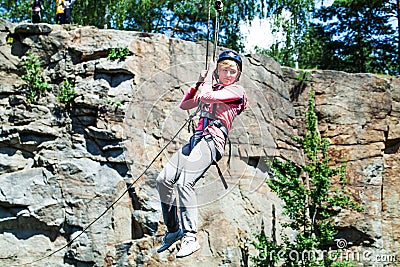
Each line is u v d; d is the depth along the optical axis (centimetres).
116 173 1093
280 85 1278
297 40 2061
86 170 1091
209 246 1091
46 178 1087
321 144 1220
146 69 1148
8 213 1066
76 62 1148
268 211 1189
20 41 1155
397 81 1367
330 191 1283
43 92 1130
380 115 1338
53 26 1160
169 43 1173
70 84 1132
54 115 1119
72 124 1117
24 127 1095
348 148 1312
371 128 1329
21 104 1112
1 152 1088
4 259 1046
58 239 1076
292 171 1172
